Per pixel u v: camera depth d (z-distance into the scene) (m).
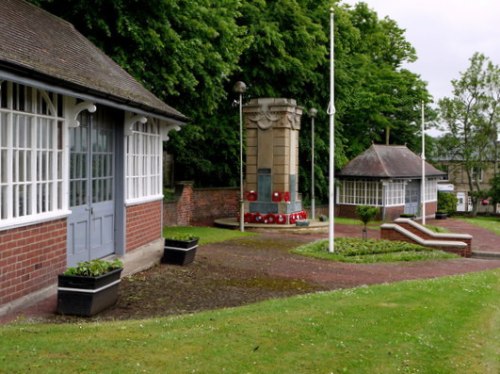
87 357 6.03
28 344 6.34
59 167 9.94
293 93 30.73
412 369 6.48
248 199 25.50
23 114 8.74
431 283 11.95
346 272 13.98
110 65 13.38
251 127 25.39
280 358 6.39
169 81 17.38
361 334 7.52
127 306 9.01
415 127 50.69
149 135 14.69
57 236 9.77
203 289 10.70
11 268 8.40
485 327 8.59
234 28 20.86
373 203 36.84
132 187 13.67
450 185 51.47
